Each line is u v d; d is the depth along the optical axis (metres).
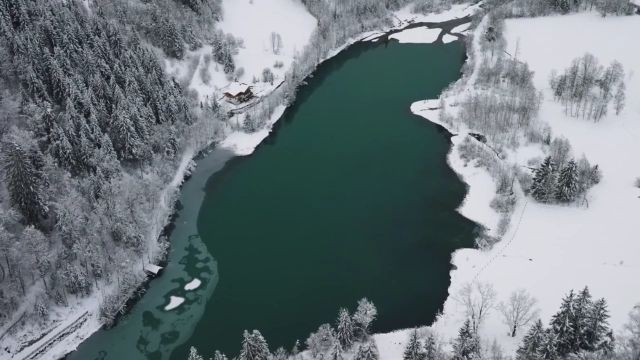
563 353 100.62
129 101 158.38
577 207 143.00
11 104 144.88
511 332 108.69
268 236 144.00
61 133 137.25
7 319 116.69
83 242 126.88
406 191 157.00
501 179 149.00
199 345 117.56
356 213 150.25
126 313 124.94
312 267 134.62
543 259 128.50
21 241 121.62
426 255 136.25
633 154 158.75
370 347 101.69
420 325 117.88
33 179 124.75
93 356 117.00
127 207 138.00
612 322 108.88
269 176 164.88
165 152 161.88
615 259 125.94
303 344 115.62
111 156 146.00
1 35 157.25
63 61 158.25
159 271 134.12
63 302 121.94
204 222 149.00
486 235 138.38
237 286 130.38
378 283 129.38
